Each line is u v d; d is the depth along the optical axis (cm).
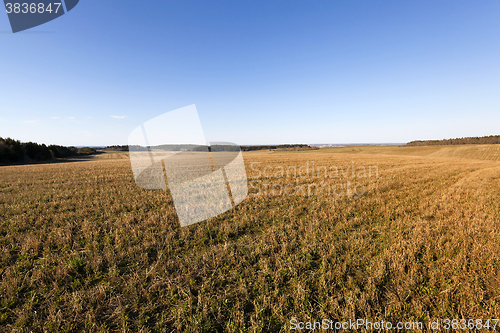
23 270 370
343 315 267
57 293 314
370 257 408
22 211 692
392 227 554
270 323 270
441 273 348
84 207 734
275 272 362
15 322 264
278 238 506
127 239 475
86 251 428
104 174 1579
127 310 294
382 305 294
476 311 271
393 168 1941
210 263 400
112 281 343
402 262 381
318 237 496
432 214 655
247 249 455
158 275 361
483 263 376
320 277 347
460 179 1320
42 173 1694
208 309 293
